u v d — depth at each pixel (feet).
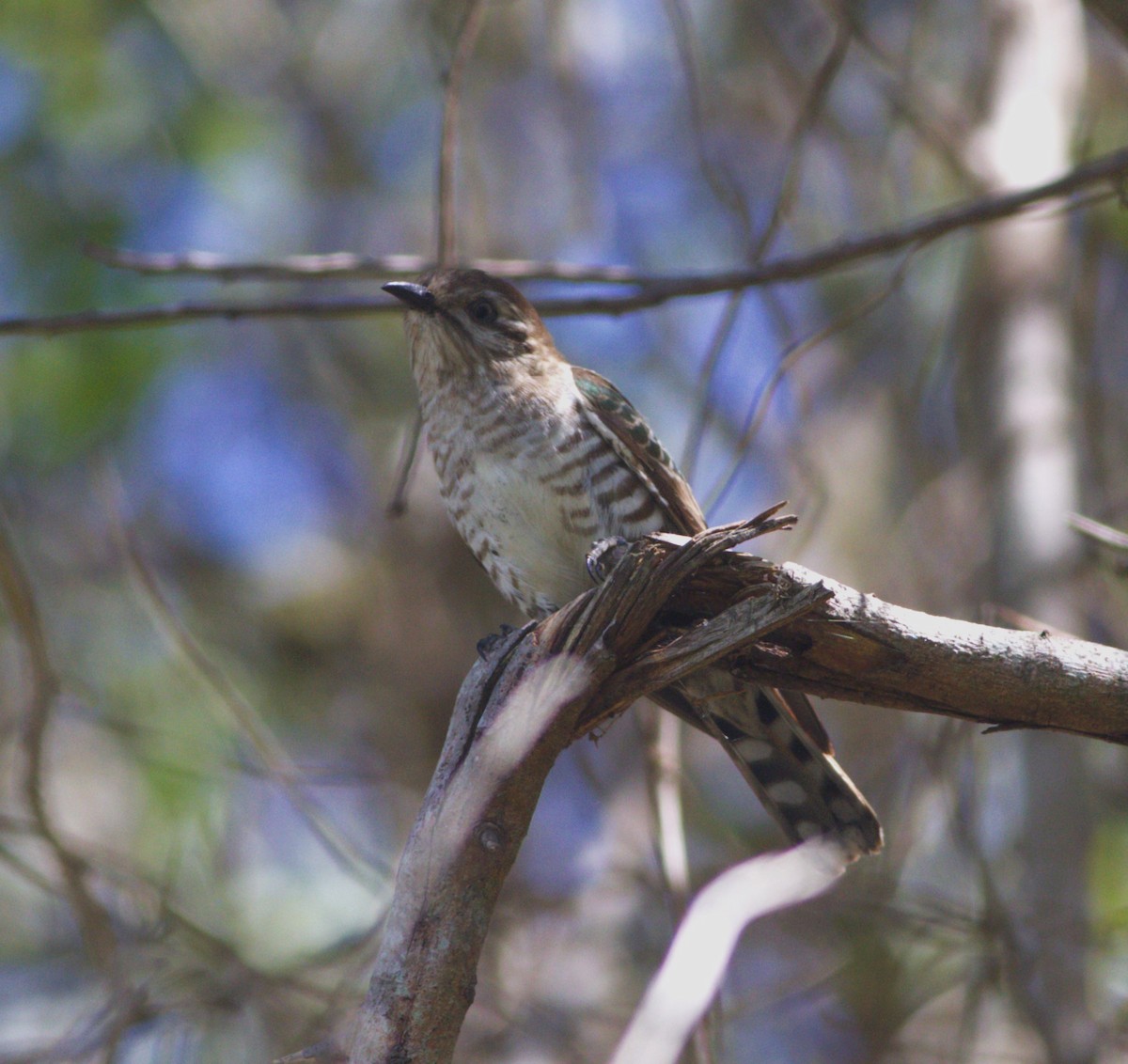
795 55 49.93
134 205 42.86
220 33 47.62
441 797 18.88
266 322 50.21
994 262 39.96
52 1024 38.58
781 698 25.84
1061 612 35.94
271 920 38.93
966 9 48.39
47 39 41.93
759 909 18.62
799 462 35.37
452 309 30.09
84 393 40.75
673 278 30.04
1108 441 44.60
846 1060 41.47
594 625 19.35
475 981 17.87
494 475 29.73
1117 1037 33.58
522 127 50.72
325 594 49.39
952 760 35.01
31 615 30.30
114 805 41.14
